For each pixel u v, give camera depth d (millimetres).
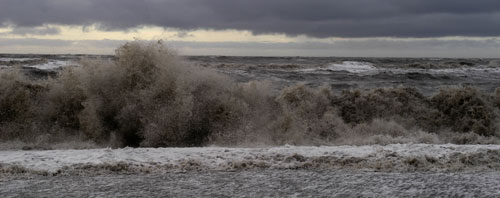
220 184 6379
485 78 34156
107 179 6613
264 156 7977
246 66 39781
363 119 14695
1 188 6035
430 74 35406
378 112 15078
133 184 6340
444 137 13078
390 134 13047
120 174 6941
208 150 8500
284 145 10375
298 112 13812
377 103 15344
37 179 6559
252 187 6227
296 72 35062
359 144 11289
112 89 12281
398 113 15180
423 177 6832
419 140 11938
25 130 11695
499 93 15641
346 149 8672
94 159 7609
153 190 6027
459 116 14734
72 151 8500
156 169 7223
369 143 11297
